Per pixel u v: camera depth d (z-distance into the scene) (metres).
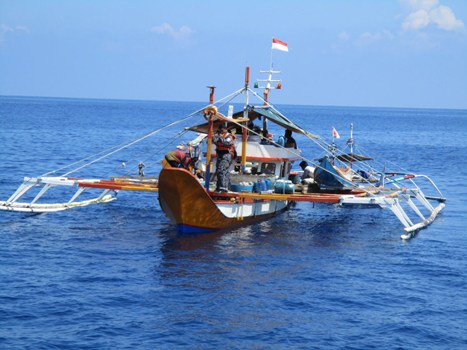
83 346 15.13
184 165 26.70
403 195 30.59
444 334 16.45
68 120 141.50
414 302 18.77
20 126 108.25
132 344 15.35
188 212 25.70
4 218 28.22
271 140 30.22
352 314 17.66
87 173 48.91
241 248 24.36
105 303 17.81
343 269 22.03
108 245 24.12
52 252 22.88
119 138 89.81
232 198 27.30
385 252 24.77
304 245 25.45
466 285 20.58
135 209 32.06
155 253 23.12
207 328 16.38
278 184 28.05
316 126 159.88
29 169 48.41
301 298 18.78
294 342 15.74
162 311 17.38
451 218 32.91
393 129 157.38
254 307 17.94
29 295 18.23
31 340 15.31
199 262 22.12
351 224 30.69
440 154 78.62
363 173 37.72
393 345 15.70
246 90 30.17
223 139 26.36
